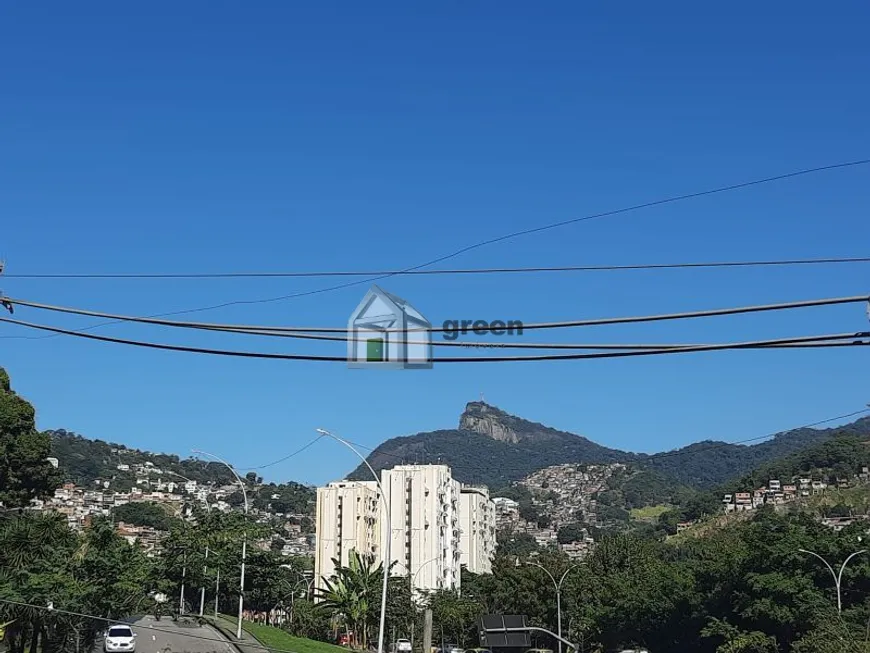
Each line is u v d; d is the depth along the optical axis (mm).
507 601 91125
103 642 50250
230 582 76938
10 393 63406
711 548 72625
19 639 41062
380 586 62344
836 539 63344
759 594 62500
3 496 59969
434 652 88688
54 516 46031
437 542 114688
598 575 92438
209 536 69188
